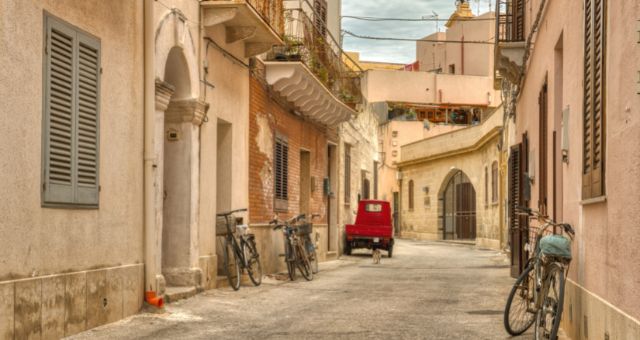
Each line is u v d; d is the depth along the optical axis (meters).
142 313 9.95
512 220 17.14
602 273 6.69
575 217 8.35
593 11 7.13
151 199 10.19
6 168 7.00
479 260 25.88
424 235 50.44
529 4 15.66
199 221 12.95
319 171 23.81
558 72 10.57
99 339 8.05
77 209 8.36
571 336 8.50
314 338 8.49
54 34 7.87
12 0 7.10
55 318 7.81
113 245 9.26
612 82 6.23
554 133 10.52
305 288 14.66
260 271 14.91
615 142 6.10
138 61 10.00
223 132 14.85
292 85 18.17
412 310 11.20
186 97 12.55
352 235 28.42
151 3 10.20
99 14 8.89
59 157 7.96
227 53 14.38
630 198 5.55
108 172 9.12
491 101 58.44
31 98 7.44
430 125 55.97
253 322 9.72
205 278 13.12
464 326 9.52
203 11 13.05
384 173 56.28
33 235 7.46
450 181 47.16
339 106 22.73
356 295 13.40
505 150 30.95
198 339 8.29
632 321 5.43
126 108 9.63
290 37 18.42
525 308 8.67
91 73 8.67
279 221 17.14
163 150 11.39
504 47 16.72
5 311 6.91
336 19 26.31
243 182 15.62
